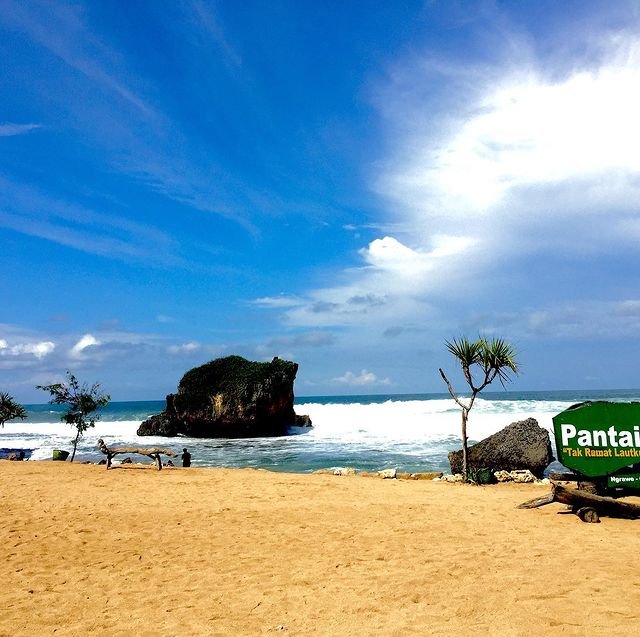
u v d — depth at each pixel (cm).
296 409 5478
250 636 493
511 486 1547
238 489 1394
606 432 1009
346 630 494
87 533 937
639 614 486
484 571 651
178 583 664
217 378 4441
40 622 546
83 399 2447
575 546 757
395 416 4619
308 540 862
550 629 466
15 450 3259
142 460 2792
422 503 1173
